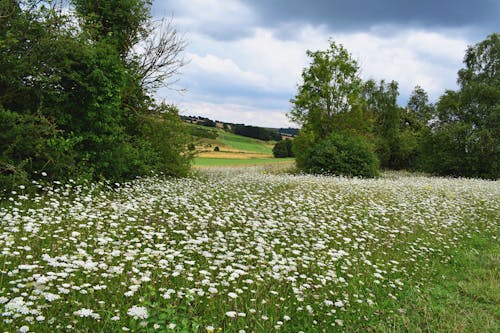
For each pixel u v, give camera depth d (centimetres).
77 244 605
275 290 523
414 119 5356
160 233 680
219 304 464
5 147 1011
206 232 738
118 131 1384
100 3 1659
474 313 544
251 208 1002
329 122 3234
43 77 1066
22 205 854
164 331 365
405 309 532
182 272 531
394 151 4509
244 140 7012
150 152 1653
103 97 1242
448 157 3647
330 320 476
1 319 364
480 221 1115
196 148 1950
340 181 1855
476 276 699
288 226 849
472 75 4006
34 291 403
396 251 805
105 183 1344
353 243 812
